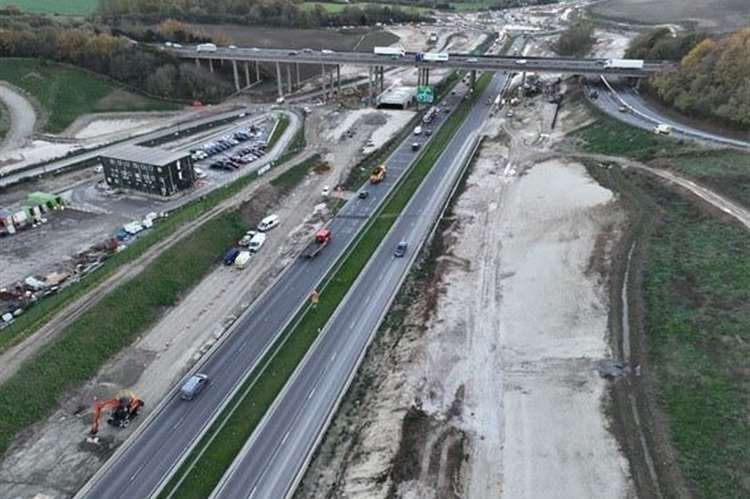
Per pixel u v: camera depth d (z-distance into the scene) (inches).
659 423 2191.2
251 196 4185.5
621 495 1966.0
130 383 2578.7
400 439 2241.6
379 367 2674.7
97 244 3617.1
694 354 2458.2
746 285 2780.5
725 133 4709.6
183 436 2294.5
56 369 2527.1
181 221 3747.5
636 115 5364.2
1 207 4020.7
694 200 3651.6
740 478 1921.8
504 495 2041.1
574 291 3046.3
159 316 3034.0
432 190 4451.3
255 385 2549.2
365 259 3521.2
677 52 6752.0
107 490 2070.6
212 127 5994.1
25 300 3029.0
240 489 2073.1
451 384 2566.4
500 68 6481.3
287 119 6259.8
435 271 3412.9
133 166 4274.1
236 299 3186.5
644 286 2952.8
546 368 2596.0
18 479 2113.7
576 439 2214.6
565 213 3826.3
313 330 2901.1
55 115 5836.6
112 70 6688.0
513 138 5462.6
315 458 2214.6
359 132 5821.9
